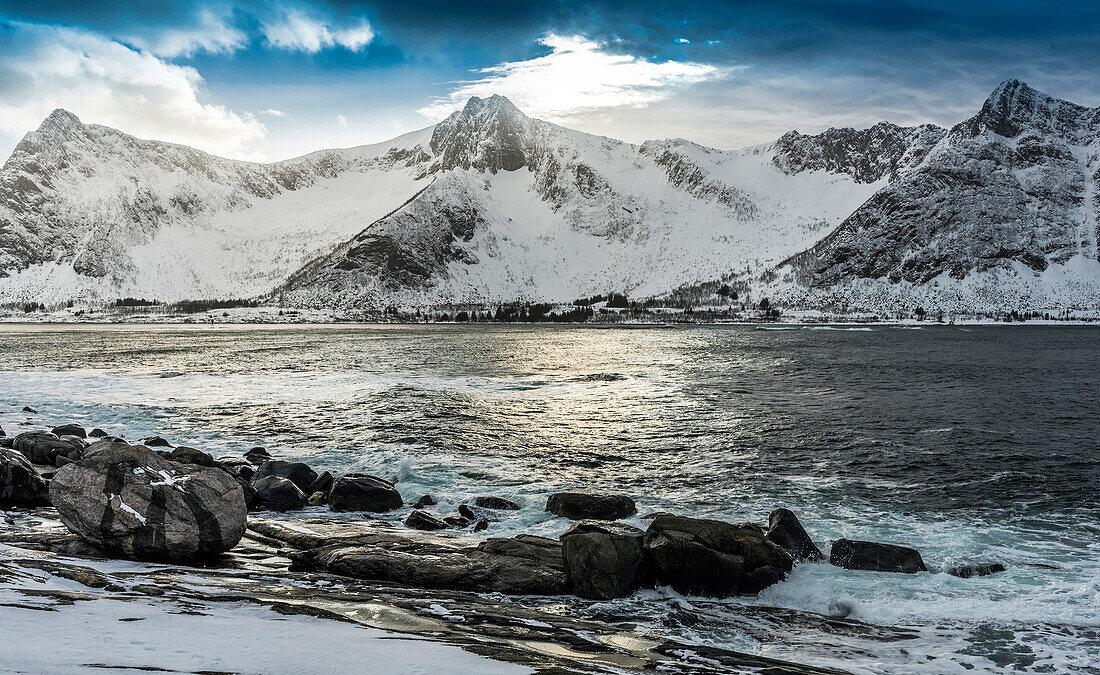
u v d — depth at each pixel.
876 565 15.88
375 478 22.55
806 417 41.03
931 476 26.75
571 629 11.42
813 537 18.73
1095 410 44.66
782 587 14.67
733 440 33.91
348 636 9.19
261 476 23.58
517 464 28.42
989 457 30.20
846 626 12.86
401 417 38.81
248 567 14.27
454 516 20.16
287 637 8.86
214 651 7.95
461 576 13.87
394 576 13.96
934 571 15.93
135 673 6.81
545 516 20.45
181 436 33.75
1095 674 11.03
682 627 12.43
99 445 15.24
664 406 45.34
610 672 8.97
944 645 12.01
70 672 6.61
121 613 9.24
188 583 12.10
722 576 14.20
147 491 14.60
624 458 29.83
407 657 8.41
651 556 14.56
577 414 41.56
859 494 24.02
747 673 9.95
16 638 7.59
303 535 16.31
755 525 18.25
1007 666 11.26
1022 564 16.59
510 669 8.33
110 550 14.11
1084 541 18.67
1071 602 14.08
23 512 18.17
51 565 11.94
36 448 25.19
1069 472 27.36
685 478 26.36
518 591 13.70
